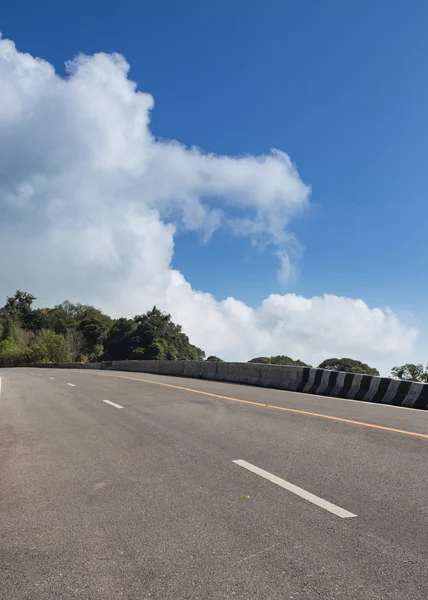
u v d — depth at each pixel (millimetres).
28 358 85750
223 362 21297
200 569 3459
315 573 3361
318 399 12992
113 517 4523
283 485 5293
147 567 3514
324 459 6324
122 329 96312
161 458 6633
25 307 126938
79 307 128250
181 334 101750
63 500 5074
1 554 3801
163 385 18344
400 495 4902
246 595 3098
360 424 8797
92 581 3334
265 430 8359
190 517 4453
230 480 5527
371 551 3684
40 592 3199
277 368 16906
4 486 5652
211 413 10492
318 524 4215
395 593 3090
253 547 3791
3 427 9930
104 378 24688
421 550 3691
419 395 11336
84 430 9094
